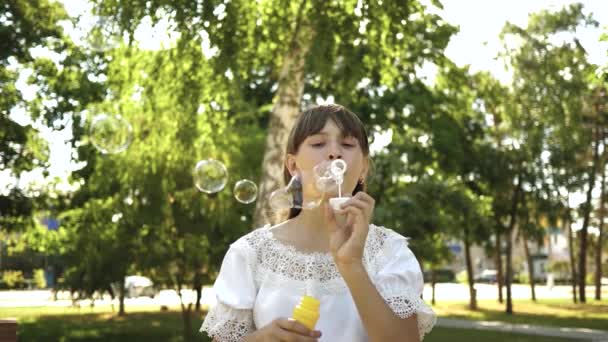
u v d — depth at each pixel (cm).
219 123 1229
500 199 2652
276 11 1112
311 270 205
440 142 1977
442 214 2070
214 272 1697
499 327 2034
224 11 1080
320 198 203
